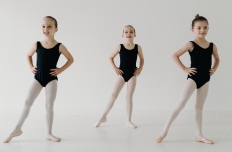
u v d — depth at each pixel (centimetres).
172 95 327
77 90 330
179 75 323
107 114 306
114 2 318
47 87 229
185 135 252
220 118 318
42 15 322
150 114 330
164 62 323
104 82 328
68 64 237
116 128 276
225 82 322
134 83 277
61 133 256
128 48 275
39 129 269
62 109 332
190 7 315
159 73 325
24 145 220
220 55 318
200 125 234
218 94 325
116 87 277
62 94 331
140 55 285
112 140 235
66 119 314
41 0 320
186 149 212
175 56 232
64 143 226
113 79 327
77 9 320
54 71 228
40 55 228
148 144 225
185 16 317
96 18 321
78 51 324
